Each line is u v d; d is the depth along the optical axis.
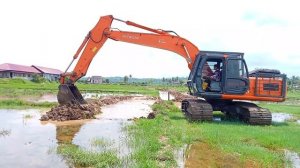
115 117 19.08
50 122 16.33
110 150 9.98
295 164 9.28
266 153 10.04
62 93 19.02
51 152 10.08
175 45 18.95
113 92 49.56
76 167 8.60
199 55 17.22
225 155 9.73
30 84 61.25
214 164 8.95
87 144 11.23
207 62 17.47
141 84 108.25
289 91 70.81
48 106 23.47
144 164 8.34
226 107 18.48
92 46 19.48
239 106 17.53
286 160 9.55
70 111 17.55
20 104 23.80
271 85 17.14
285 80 17.25
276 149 11.10
